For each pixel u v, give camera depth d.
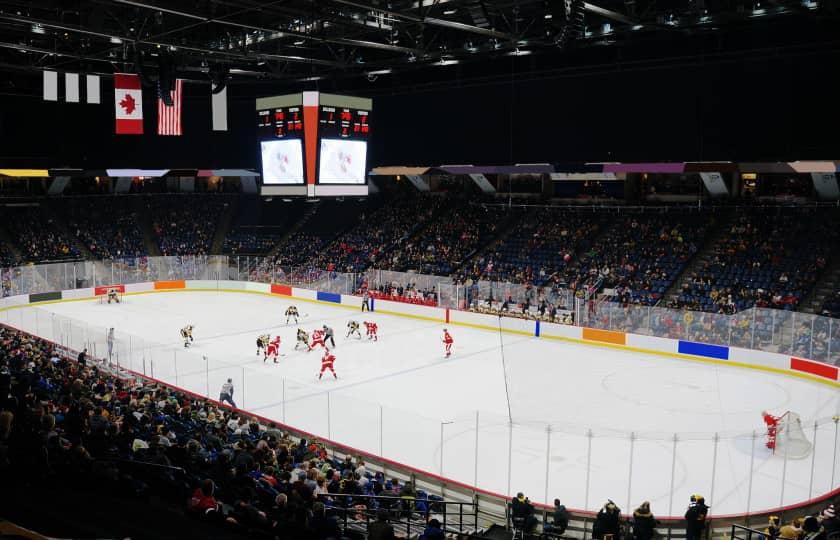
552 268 41.00
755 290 33.12
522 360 31.59
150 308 44.69
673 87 40.03
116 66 45.34
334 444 20.12
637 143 41.94
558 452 20.08
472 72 49.28
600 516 13.65
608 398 25.50
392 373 29.30
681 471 18.72
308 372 29.34
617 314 34.03
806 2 28.14
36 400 14.81
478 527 15.51
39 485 8.93
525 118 46.53
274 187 36.34
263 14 33.16
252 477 12.03
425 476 18.14
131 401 18.97
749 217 38.06
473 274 43.06
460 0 29.11
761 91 37.00
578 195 46.53
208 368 26.61
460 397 25.72
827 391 26.39
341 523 12.87
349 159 36.16
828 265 33.22
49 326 34.19
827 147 35.34
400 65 44.25
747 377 28.61
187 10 27.23
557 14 23.30
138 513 8.19
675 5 31.50
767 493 17.28
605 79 42.59
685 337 32.03
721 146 38.78
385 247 49.50
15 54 42.25
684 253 37.88
